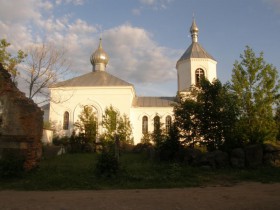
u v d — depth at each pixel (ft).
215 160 59.21
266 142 67.46
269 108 72.59
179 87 146.30
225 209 26.63
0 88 50.62
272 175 49.78
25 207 28.14
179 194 34.63
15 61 82.07
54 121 120.98
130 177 45.75
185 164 61.00
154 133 83.61
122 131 106.73
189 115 69.26
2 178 44.42
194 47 150.41
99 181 43.57
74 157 81.15
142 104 133.49
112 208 27.53
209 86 69.92
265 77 73.36
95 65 146.72
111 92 122.83
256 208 26.78
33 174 47.39
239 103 71.00
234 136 65.57
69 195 34.50
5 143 49.39
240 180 46.91
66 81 128.36
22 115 50.26
